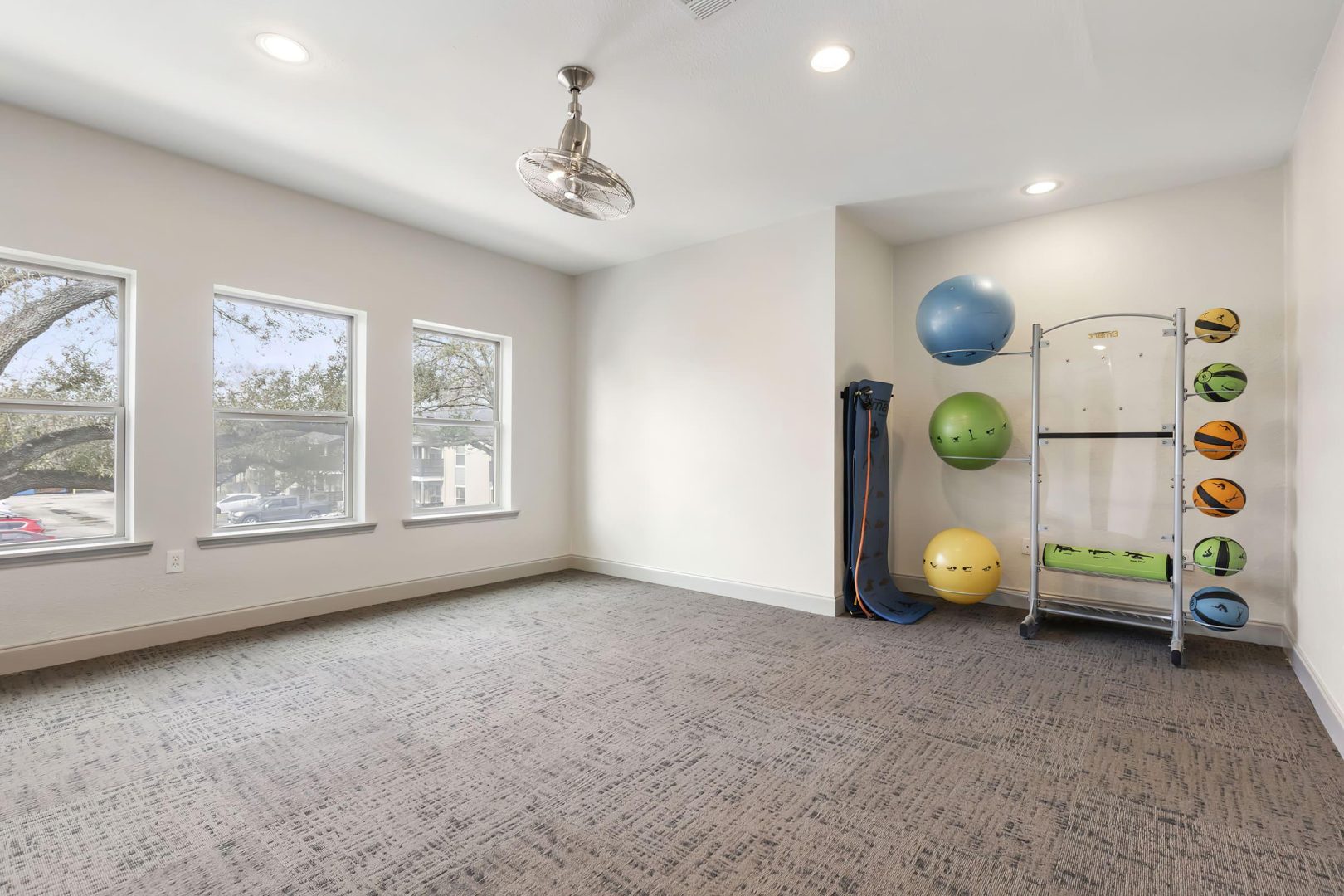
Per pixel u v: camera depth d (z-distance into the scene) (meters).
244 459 3.69
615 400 5.19
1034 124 2.94
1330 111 2.36
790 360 4.17
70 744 2.20
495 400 5.04
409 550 4.36
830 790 1.93
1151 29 2.26
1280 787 1.94
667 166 3.40
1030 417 4.09
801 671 2.95
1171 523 3.62
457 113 2.89
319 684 2.76
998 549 4.21
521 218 4.18
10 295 2.95
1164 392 3.65
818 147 3.18
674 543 4.79
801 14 2.21
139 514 3.20
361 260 4.08
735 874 1.54
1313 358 2.72
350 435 4.15
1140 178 3.52
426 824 1.75
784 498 4.19
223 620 3.50
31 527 2.99
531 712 2.49
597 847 1.65
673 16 2.22
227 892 1.47
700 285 4.64
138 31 2.31
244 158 3.35
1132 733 2.31
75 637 3.01
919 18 2.22
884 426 4.20
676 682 2.81
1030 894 1.47
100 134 3.07
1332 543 2.38
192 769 2.04
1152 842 1.67
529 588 4.67
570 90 2.65
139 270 3.20
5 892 1.46
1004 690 2.72
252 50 2.43
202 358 3.41
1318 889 1.49
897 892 1.48
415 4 2.17
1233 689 2.74
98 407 3.15
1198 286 3.56
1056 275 4.00
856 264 4.21
